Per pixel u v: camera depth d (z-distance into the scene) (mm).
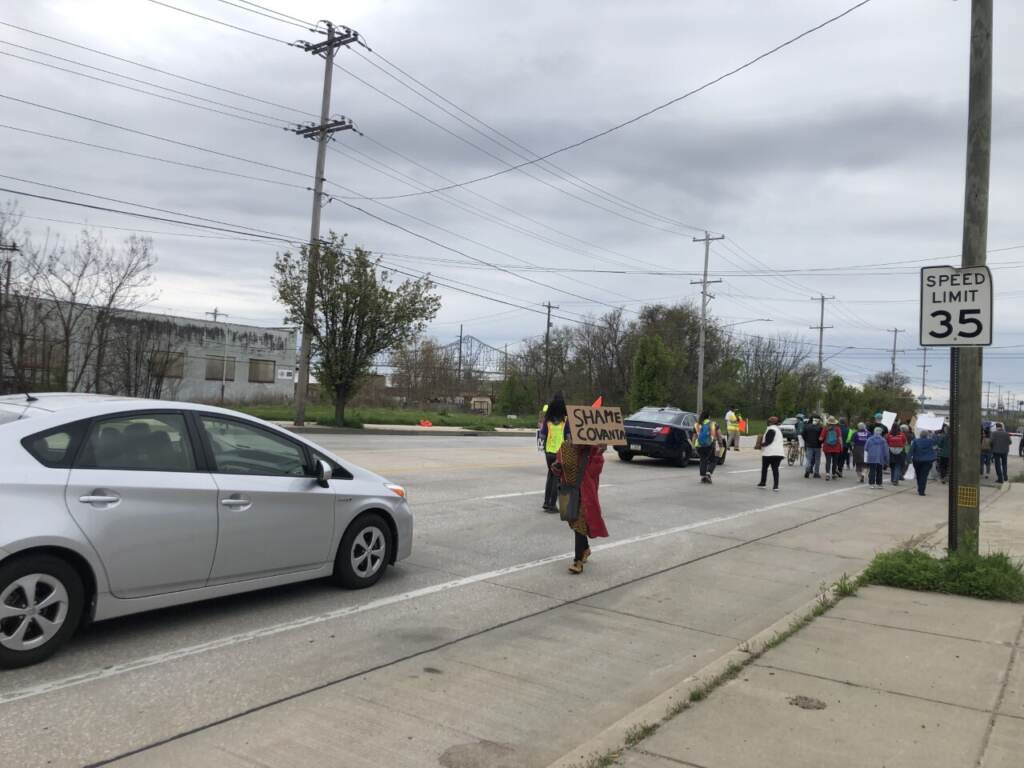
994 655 5359
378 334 31672
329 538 6504
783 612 6871
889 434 21031
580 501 7875
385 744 3943
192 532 5398
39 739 3838
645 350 55281
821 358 75312
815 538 11062
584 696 4723
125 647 5176
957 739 3979
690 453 21703
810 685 4734
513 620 6273
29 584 4629
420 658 5262
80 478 4867
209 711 4258
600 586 7539
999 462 22891
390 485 7250
